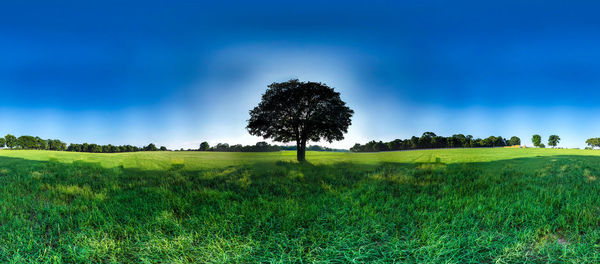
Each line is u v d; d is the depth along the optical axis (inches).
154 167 525.0
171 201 244.8
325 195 273.9
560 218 184.9
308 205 230.7
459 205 223.1
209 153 989.2
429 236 159.5
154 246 149.5
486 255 140.6
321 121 729.6
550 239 157.5
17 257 137.2
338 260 136.9
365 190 296.4
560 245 146.3
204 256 142.2
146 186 338.0
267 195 271.3
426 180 360.5
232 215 196.7
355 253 140.6
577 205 216.5
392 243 153.3
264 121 761.6
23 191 299.9
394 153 847.7
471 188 298.2
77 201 250.7
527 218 187.5
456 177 376.8
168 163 586.9
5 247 151.6
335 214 205.3
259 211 208.5
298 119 729.6
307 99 746.2
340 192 290.2
